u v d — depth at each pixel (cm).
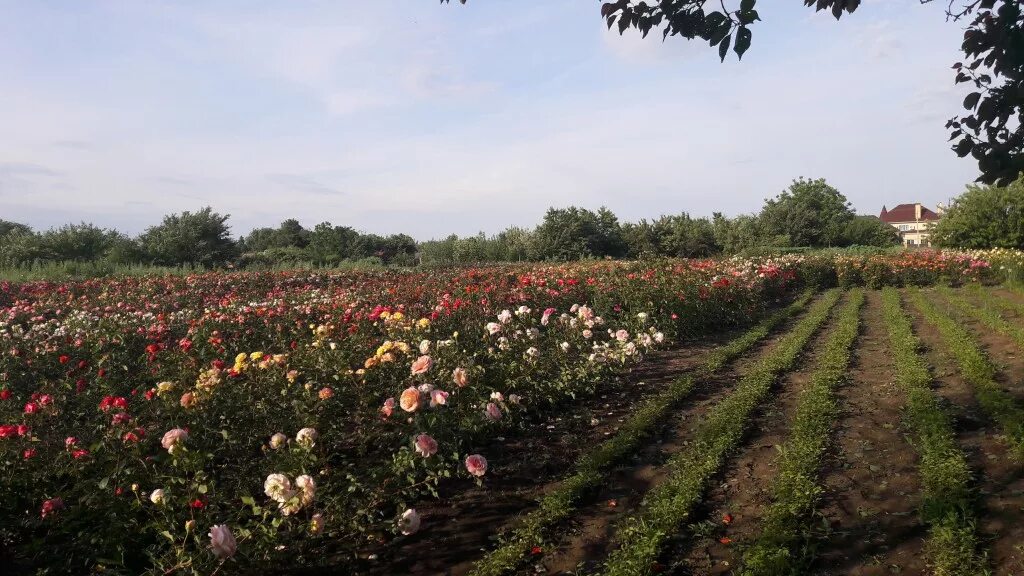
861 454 477
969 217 2939
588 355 709
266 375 515
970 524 355
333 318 801
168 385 459
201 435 440
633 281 1095
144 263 2698
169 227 2875
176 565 290
